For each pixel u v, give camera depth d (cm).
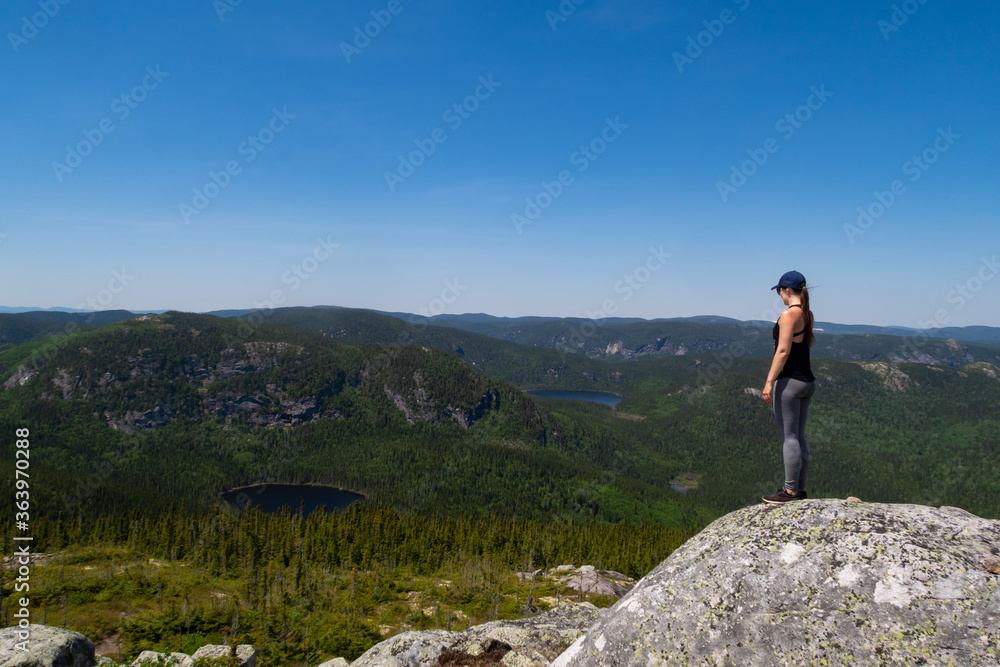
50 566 8338
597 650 792
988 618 626
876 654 641
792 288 911
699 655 715
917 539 728
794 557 759
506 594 7025
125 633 5544
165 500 19875
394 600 7538
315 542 10919
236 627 5853
